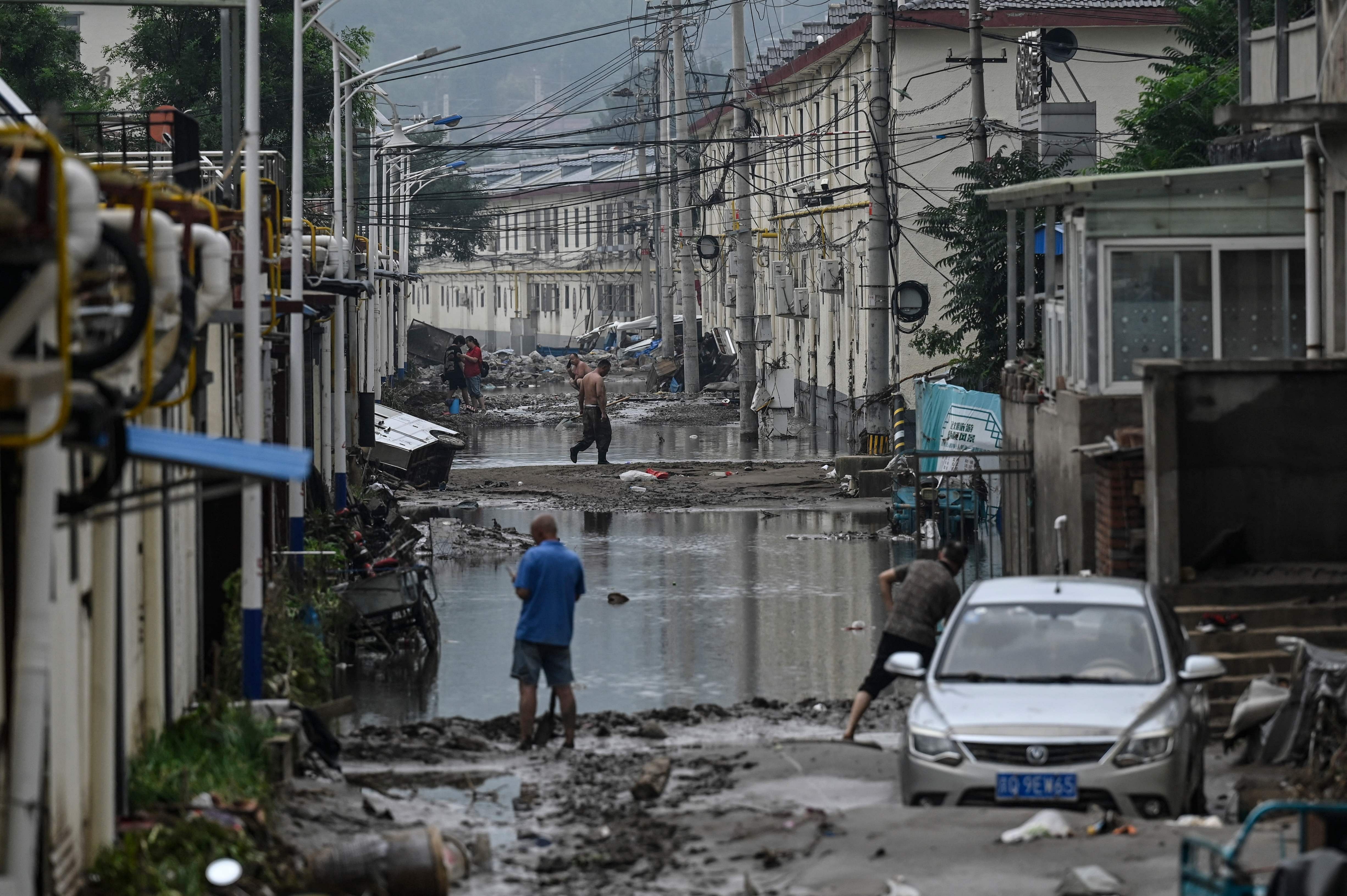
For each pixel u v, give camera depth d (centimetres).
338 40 4647
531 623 2114
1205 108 4766
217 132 7162
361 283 3691
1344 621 2289
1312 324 2639
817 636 2978
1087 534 2712
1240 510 2414
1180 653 1831
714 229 12238
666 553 4112
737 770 1939
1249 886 1001
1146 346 2827
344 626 2748
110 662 1387
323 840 1591
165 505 1206
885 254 5350
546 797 1836
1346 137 2483
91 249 1034
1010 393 3438
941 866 1413
